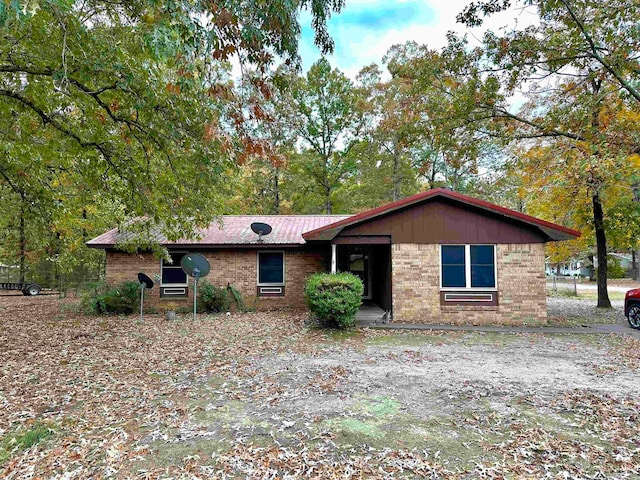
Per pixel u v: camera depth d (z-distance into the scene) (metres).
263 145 6.56
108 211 16.03
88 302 14.16
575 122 12.62
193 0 4.68
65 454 3.90
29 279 24.03
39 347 8.70
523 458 3.74
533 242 11.80
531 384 5.96
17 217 20.11
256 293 14.93
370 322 11.55
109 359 7.62
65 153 9.51
